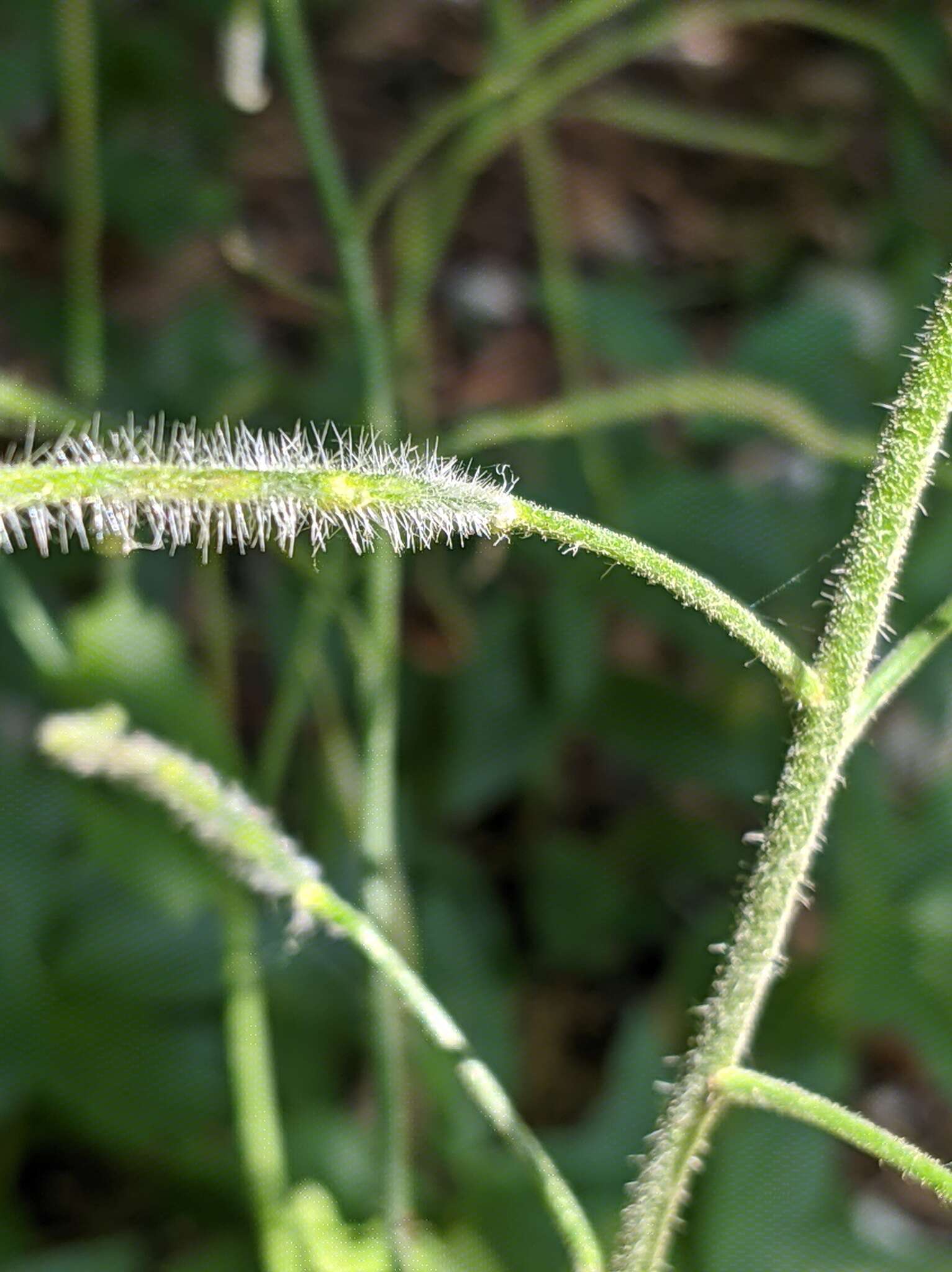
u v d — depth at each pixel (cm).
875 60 41
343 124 40
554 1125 24
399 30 42
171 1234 21
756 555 24
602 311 27
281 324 34
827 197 40
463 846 27
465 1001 23
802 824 11
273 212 37
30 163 34
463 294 36
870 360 28
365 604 25
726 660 25
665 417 31
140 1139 20
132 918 20
